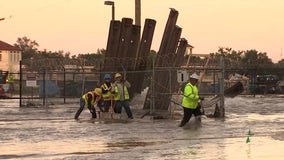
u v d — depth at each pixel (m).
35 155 38.78
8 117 74.31
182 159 35.62
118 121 66.19
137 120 67.56
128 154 38.59
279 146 41.38
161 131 54.06
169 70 71.69
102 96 71.06
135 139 47.78
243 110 88.25
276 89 155.50
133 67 89.12
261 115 76.31
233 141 45.19
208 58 78.88
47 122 65.75
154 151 39.81
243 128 56.41
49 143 45.62
